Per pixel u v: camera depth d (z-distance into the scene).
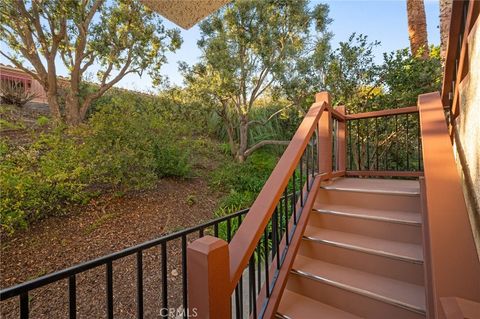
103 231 3.29
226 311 0.87
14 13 5.03
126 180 4.06
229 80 5.23
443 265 0.71
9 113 5.62
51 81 5.95
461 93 1.44
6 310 2.24
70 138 4.06
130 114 4.51
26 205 3.08
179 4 1.46
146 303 2.39
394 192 1.89
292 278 1.68
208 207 4.41
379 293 1.39
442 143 1.19
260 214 1.14
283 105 6.75
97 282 2.57
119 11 5.88
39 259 2.72
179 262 2.95
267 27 5.68
